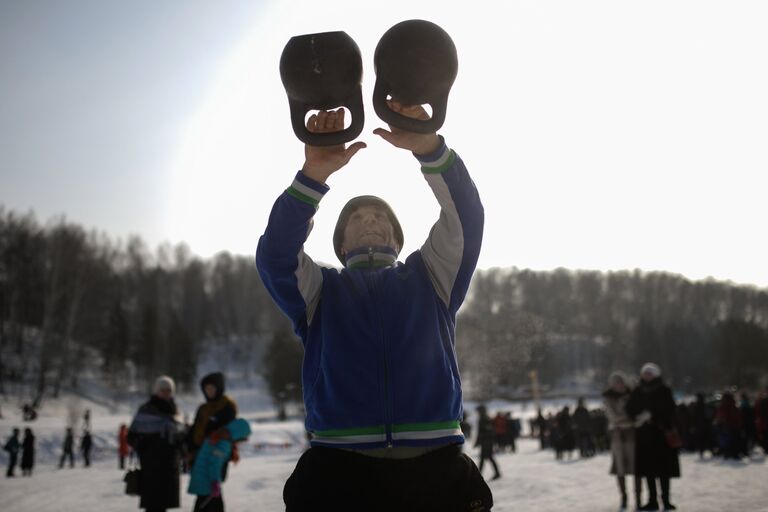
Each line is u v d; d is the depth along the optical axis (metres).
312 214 2.07
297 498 2.04
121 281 104.81
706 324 120.94
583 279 135.75
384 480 2.02
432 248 2.25
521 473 14.77
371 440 2.03
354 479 2.02
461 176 2.13
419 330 2.13
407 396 2.06
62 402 62.22
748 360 98.06
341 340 2.11
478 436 13.77
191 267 116.06
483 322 97.75
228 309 119.25
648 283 138.00
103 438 33.56
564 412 22.28
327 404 2.08
